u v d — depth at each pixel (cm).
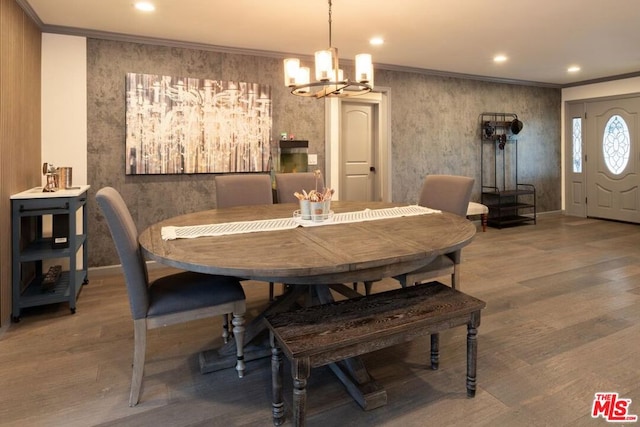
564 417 169
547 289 329
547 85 670
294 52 438
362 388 182
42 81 350
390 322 162
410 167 551
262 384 200
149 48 388
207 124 414
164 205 405
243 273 150
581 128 679
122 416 174
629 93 599
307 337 150
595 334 246
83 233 355
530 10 327
